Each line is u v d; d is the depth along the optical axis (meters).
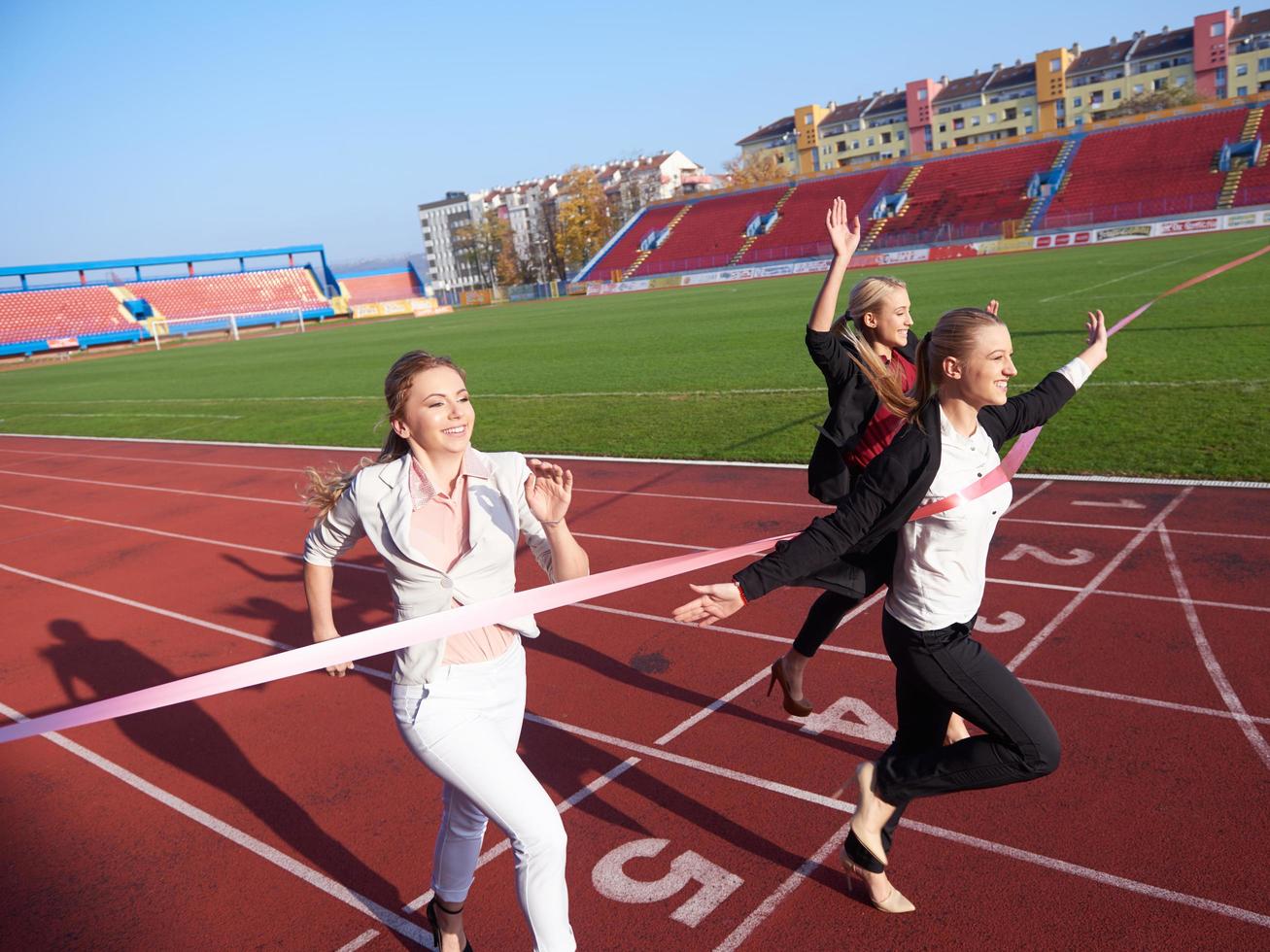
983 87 94.06
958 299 24.06
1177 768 3.66
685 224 65.56
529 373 20.83
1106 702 4.22
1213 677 4.34
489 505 2.59
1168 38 86.56
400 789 4.21
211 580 7.95
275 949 3.20
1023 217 49.72
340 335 48.66
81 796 4.45
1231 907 2.89
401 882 3.51
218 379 28.59
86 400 26.44
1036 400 2.97
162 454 15.41
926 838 3.40
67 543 9.92
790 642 5.26
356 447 13.84
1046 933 2.87
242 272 74.12
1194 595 5.27
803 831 3.54
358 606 6.80
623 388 16.73
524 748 4.37
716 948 2.96
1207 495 6.99
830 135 103.88
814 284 41.84
